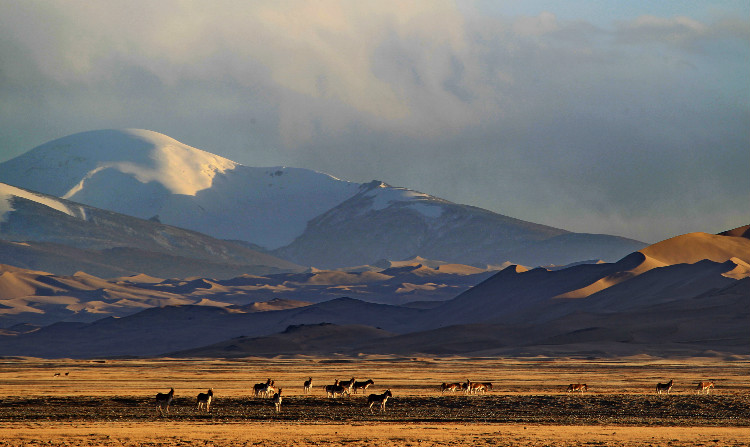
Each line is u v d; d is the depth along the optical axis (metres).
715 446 167.88
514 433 187.12
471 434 185.25
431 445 167.88
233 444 168.12
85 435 180.38
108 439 174.25
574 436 182.50
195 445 166.88
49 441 171.25
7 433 182.88
